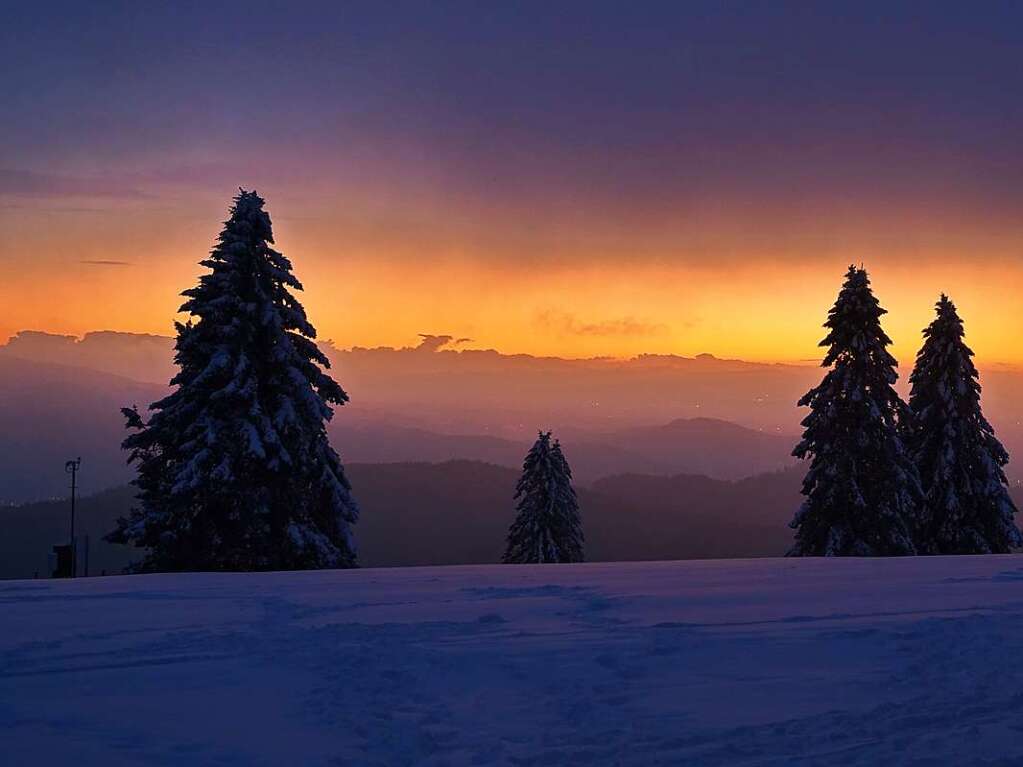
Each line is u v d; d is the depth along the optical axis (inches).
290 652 361.4
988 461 1373.0
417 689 302.4
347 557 1193.4
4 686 315.3
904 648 340.8
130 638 393.4
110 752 247.1
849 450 1267.2
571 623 411.5
